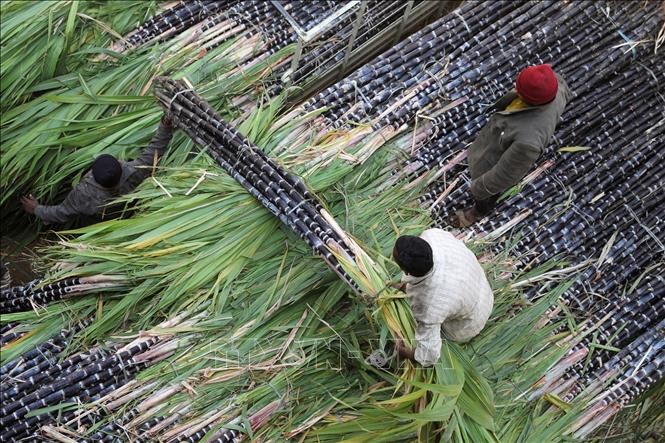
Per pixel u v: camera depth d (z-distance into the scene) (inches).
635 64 196.5
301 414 144.4
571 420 151.3
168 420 144.2
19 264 201.8
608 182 178.1
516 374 153.8
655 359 159.9
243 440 143.4
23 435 145.5
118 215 187.6
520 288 162.9
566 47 195.6
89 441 143.4
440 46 191.3
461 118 183.6
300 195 150.6
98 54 193.8
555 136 182.1
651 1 204.1
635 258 170.7
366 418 138.6
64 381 148.5
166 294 154.9
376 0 201.2
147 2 196.9
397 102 180.9
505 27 195.3
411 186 172.2
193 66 187.9
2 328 163.8
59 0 193.5
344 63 193.3
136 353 150.9
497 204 173.8
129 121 186.2
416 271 121.2
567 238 170.7
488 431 140.5
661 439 164.1
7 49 188.1
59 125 186.2
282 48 192.7
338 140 172.4
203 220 159.6
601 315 164.6
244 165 159.5
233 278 155.2
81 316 160.9
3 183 190.2
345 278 138.6
